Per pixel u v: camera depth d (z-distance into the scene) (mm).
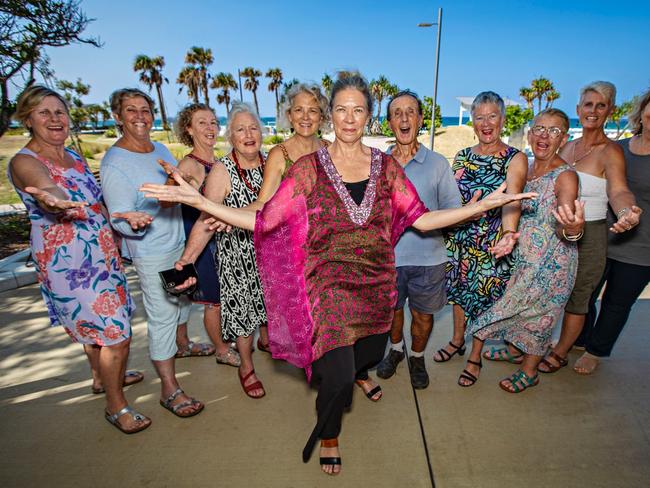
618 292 2783
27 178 2084
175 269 2213
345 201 1984
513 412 2594
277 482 2107
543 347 2668
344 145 2061
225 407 2709
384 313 2115
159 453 2318
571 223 2135
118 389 2475
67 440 2430
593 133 2807
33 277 5133
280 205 2055
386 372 2982
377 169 2068
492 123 2730
